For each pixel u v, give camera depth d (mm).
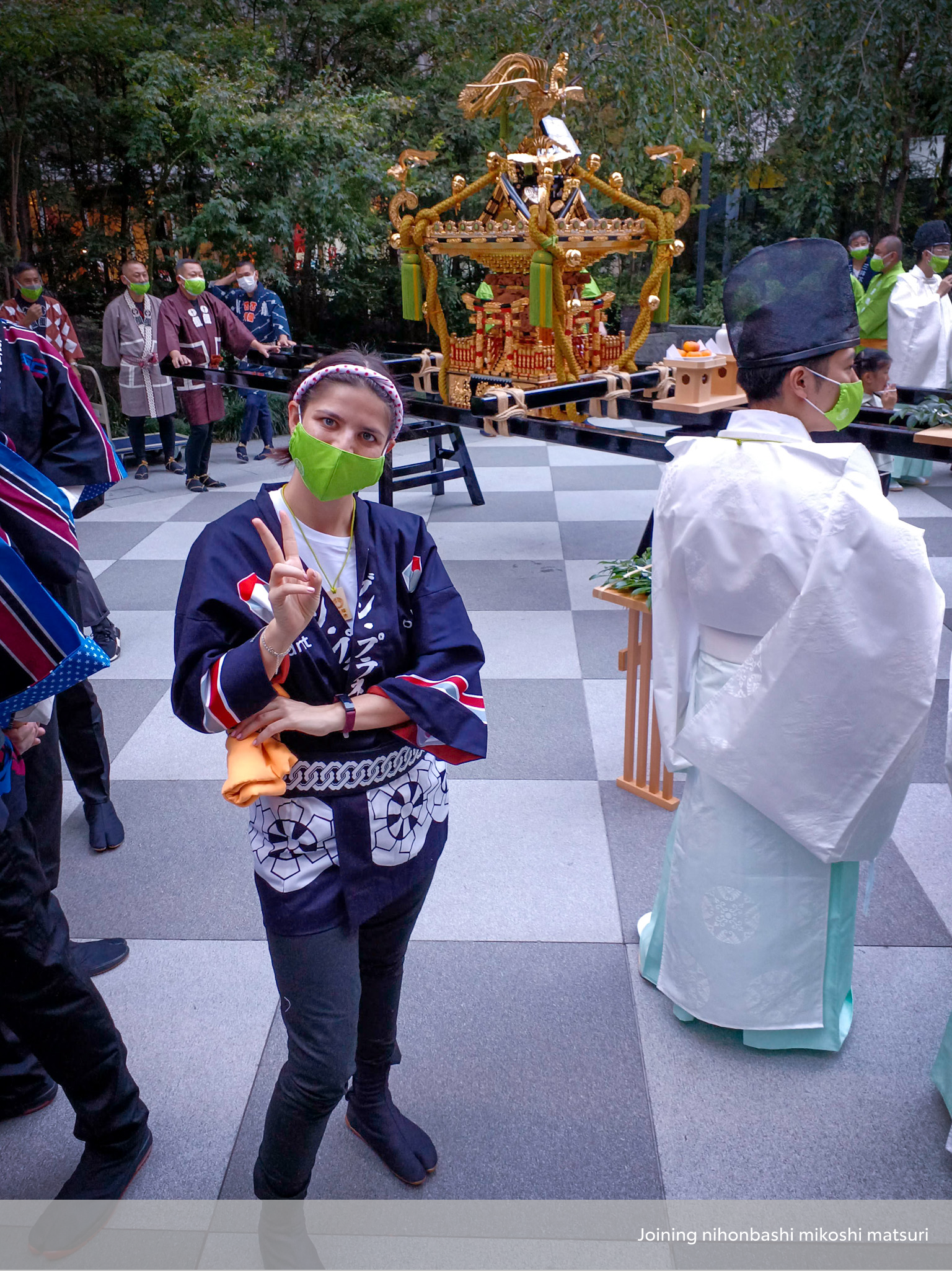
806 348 1930
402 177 4980
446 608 1678
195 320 7301
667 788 3242
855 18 10547
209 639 1511
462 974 2547
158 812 3307
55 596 2359
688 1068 2258
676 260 13188
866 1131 2086
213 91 9172
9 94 9766
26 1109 2189
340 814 1600
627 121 10227
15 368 2451
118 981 2535
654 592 2191
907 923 2703
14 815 1771
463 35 11469
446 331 5062
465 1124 2117
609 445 4324
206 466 7488
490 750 3662
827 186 11336
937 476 7434
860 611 1889
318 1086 1614
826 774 2002
